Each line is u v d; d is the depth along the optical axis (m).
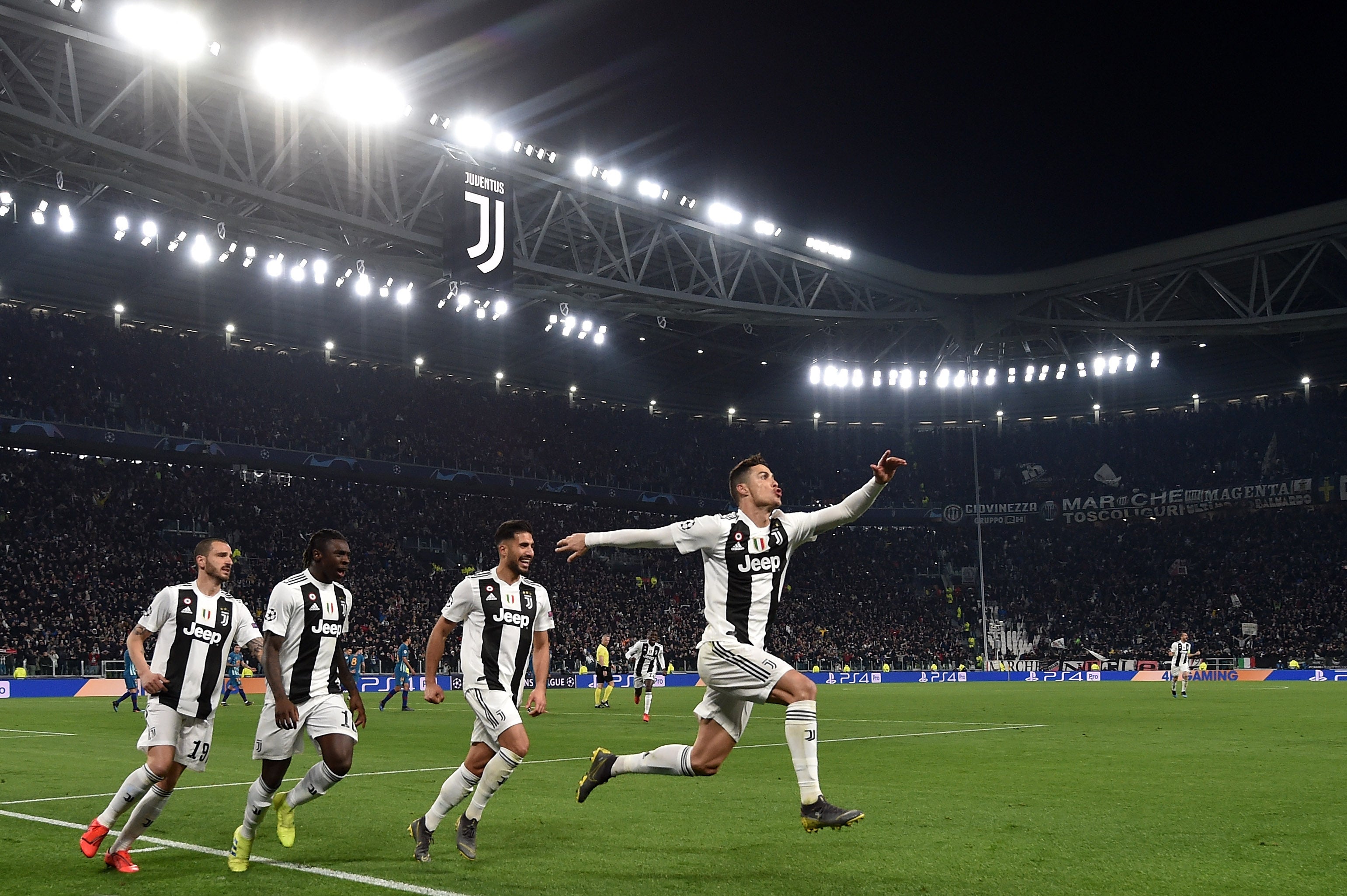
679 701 31.77
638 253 38.78
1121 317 47.88
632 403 57.75
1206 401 56.84
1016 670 50.16
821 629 51.47
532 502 53.41
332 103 27.47
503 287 30.72
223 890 5.84
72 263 37.19
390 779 11.28
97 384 40.44
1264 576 51.19
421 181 32.16
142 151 25.09
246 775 11.46
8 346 38.81
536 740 17.06
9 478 38.34
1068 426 59.97
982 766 12.59
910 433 61.97
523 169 32.06
